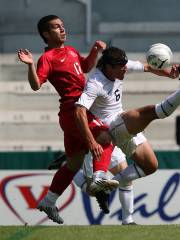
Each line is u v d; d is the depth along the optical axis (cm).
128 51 5875
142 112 2284
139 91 5675
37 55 5759
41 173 4047
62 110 2495
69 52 2517
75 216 3981
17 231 2294
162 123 5466
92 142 2311
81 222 3984
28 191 4041
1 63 5797
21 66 5797
